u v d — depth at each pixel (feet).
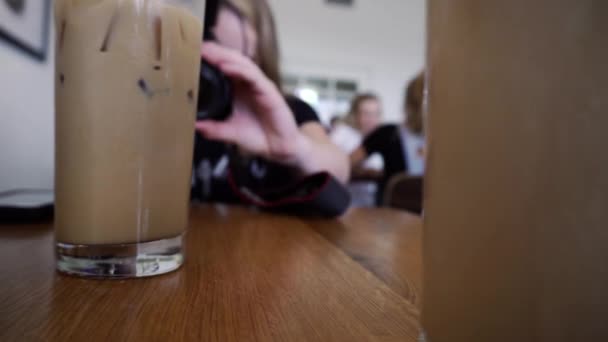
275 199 1.49
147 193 0.64
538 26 0.25
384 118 9.75
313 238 1.03
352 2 9.24
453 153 0.30
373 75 9.65
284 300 0.56
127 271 0.63
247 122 1.74
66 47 0.62
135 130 0.63
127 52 0.62
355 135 6.93
